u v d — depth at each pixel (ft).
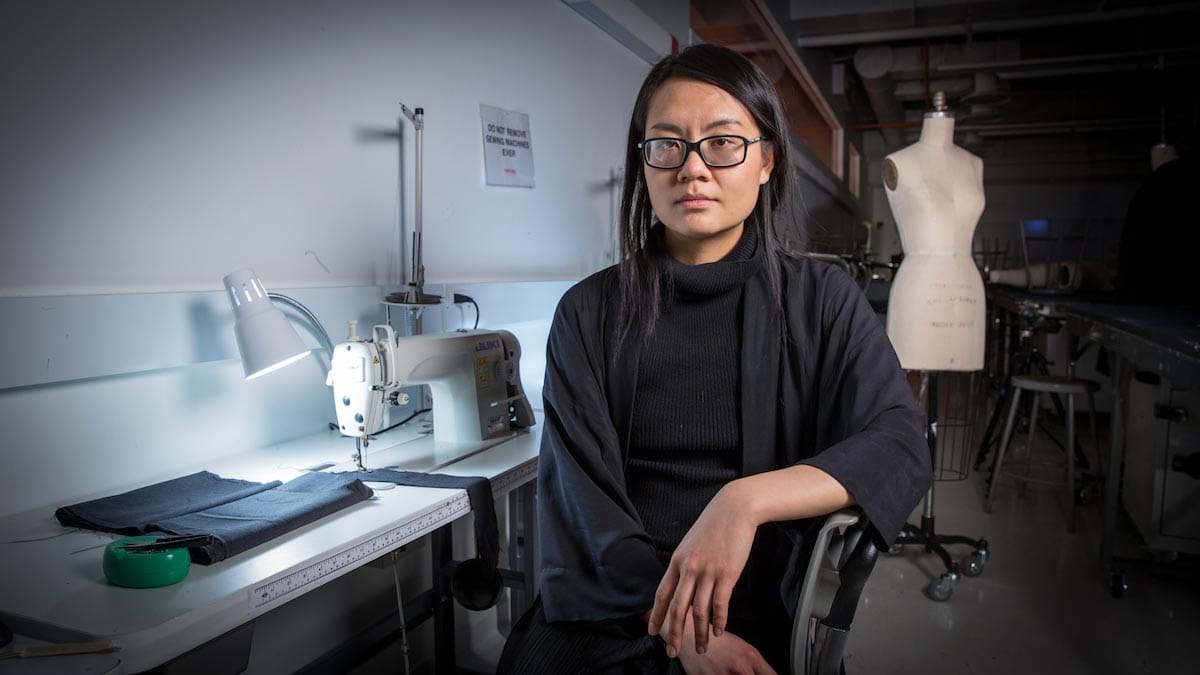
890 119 29.45
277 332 4.67
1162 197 10.88
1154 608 8.36
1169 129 30.53
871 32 19.02
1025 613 8.25
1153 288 11.09
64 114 4.27
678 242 3.78
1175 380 7.16
